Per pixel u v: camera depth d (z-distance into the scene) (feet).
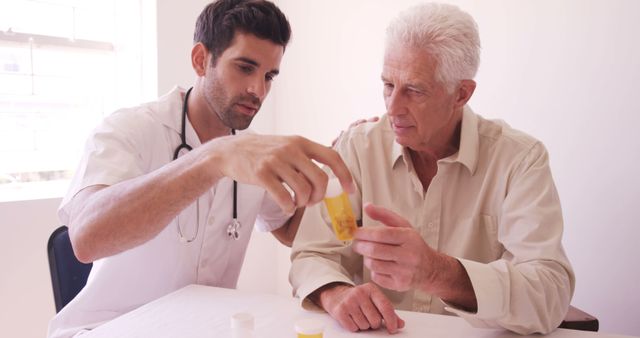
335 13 8.98
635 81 6.15
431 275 3.15
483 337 3.30
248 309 3.73
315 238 4.57
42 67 7.43
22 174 7.37
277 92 10.02
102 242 3.24
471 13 7.55
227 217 4.86
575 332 3.45
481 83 7.53
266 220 5.45
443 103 4.01
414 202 4.64
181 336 3.24
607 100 6.40
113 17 8.14
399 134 4.14
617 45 6.26
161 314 3.61
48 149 7.60
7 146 7.20
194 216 4.64
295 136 2.91
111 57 8.19
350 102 8.93
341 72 9.00
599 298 6.62
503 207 4.17
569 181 6.81
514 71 7.18
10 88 7.14
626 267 6.37
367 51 8.60
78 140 7.91
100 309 4.47
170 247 4.58
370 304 3.42
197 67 4.68
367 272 4.69
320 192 2.80
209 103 4.61
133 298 4.56
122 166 3.95
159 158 4.63
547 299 3.43
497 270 3.34
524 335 3.36
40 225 7.03
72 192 3.85
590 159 6.59
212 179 3.03
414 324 3.50
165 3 7.99
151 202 3.09
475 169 4.44
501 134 4.44
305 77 9.53
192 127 4.83
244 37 4.27
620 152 6.34
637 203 6.23
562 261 3.70
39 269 7.06
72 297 4.82
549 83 6.88
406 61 3.86
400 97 3.96
